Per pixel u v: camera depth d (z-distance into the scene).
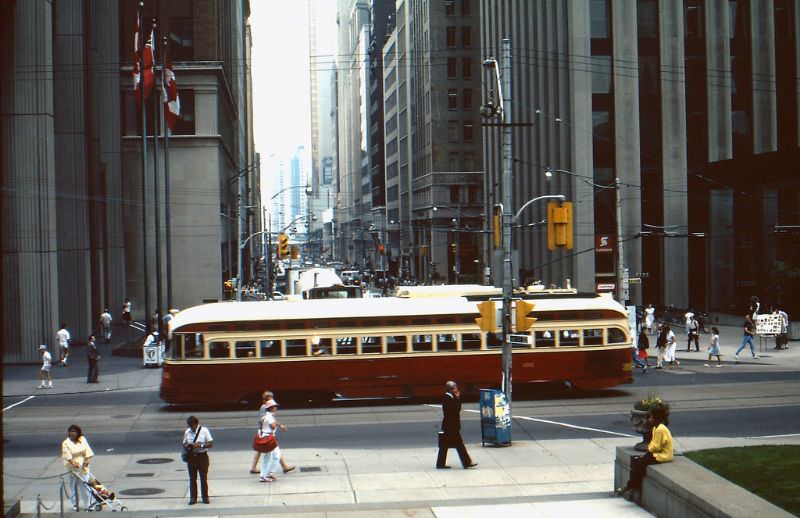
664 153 63.88
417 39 122.69
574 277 63.69
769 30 65.00
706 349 45.97
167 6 70.06
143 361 42.75
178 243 69.69
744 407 28.12
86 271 53.53
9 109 43.38
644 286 64.81
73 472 16.42
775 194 54.34
